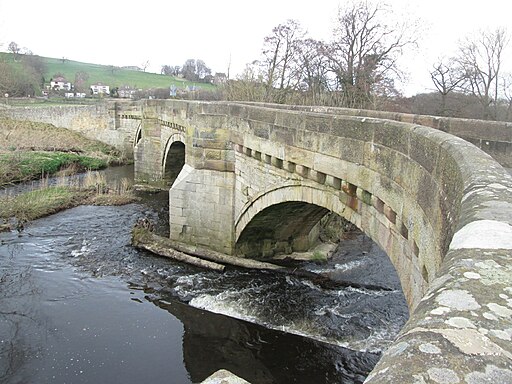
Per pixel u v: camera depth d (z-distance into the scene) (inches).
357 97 1350.9
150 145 1453.0
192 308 626.5
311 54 1565.0
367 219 370.3
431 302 76.3
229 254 772.0
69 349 522.9
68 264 759.1
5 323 568.1
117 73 4985.2
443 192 196.1
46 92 3597.4
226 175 747.4
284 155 518.0
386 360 63.1
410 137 271.3
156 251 798.5
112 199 1218.0
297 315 606.2
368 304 637.3
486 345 62.8
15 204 1046.4
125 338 551.5
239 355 530.9
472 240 98.6
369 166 349.4
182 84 4441.4
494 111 1286.9
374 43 1368.1
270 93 1502.2
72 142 1973.4
